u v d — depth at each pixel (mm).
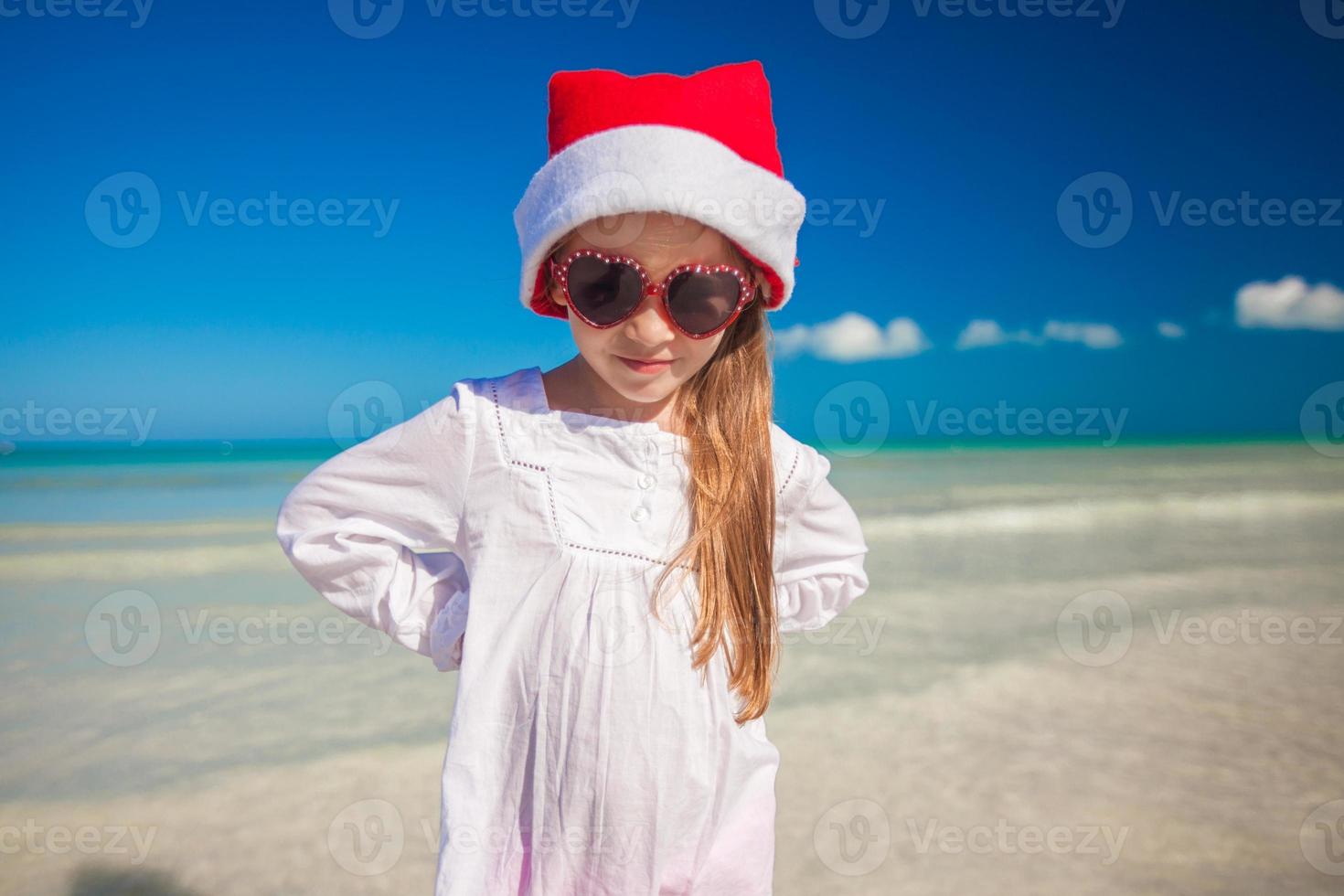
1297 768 4273
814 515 1812
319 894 3178
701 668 1512
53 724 4797
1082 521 13453
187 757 4348
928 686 5398
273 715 4926
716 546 1531
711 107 1391
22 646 6336
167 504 16172
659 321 1370
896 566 9445
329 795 3934
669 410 1626
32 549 10641
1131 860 3408
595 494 1500
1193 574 8992
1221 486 19734
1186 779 4141
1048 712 4973
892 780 4094
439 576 1626
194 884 3217
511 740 1425
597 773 1400
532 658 1429
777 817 3730
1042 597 7863
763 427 1634
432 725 4781
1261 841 3561
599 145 1328
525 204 1473
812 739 4547
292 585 8500
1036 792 3986
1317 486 19844
